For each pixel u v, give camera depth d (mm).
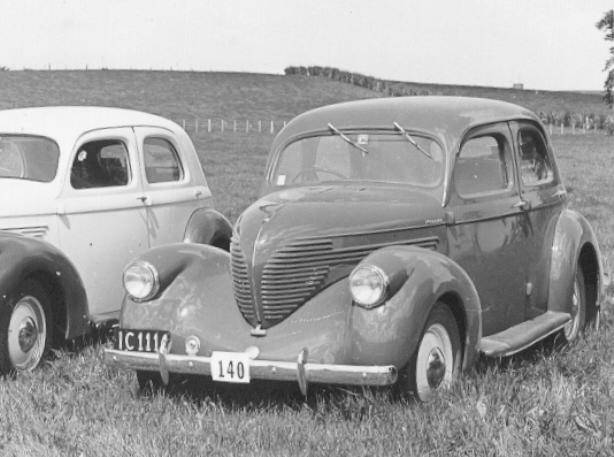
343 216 6234
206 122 96500
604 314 9141
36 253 7461
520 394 5867
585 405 5656
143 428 5555
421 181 6852
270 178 7387
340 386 6406
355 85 150125
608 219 19812
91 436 5449
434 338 6051
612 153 58219
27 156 8695
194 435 5410
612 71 68875
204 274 6520
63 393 6516
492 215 7098
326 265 6098
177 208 9586
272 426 5574
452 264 6148
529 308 7699
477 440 5031
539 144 8156
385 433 5297
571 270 7926
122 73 128250
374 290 5684
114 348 6430
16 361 7398
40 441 5441
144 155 9359
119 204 8922
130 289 6422
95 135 8914
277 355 5906
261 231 6109
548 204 7949
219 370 6008
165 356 6160
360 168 7082
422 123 7008
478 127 7160
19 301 7410
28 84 111688
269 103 119812
